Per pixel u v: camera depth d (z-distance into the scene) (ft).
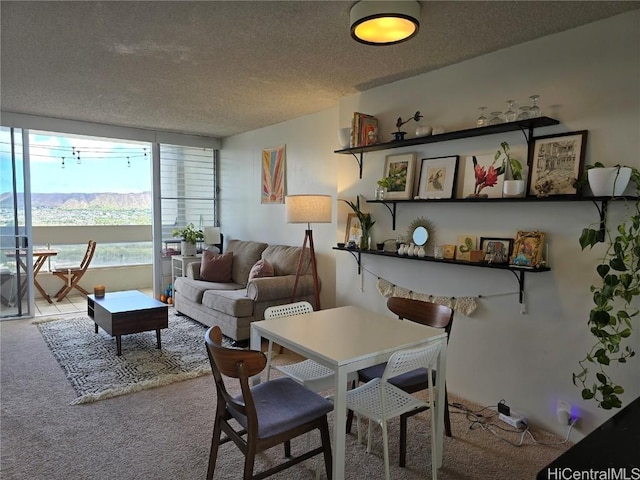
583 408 7.84
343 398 5.84
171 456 7.38
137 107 14.14
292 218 12.42
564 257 7.98
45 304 19.07
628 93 7.14
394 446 7.84
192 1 6.87
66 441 7.80
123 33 8.14
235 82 11.23
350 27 7.24
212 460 6.38
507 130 8.55
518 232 8.51
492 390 9.25
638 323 7.16
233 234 19.95
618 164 7.25
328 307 14.38
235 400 5.89
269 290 13.19
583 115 7.69
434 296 10.32
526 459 7.46
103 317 12.73
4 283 16.03
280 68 10.08
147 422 8.55
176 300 17.26
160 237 19.27
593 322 7.01
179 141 19.19
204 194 20.65
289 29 7.91
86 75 10.74
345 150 11.60
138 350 12.73
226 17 7.44
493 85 9.00
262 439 5.57
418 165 10.61
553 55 8.05
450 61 9.56
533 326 8.50
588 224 7.64
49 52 9.14
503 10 7.09
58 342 13.38
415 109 10.60
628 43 7.13
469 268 9.59
